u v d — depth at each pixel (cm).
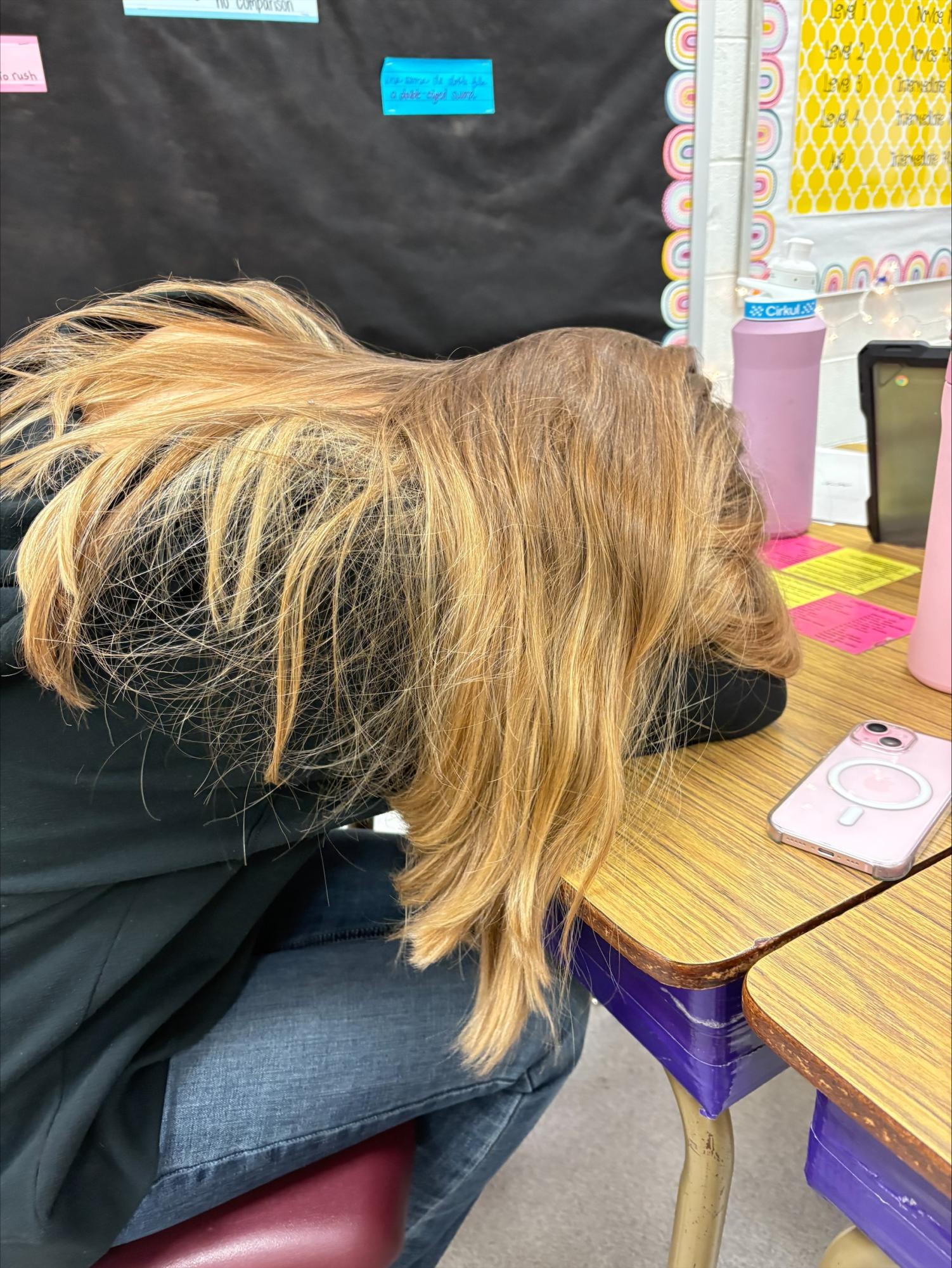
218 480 39
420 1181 59
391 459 42
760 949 39
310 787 46
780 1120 97
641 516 44
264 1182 50
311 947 66
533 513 42
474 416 44
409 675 43
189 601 39
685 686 50
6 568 39
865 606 75
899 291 136
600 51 109
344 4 96
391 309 111
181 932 50
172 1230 48
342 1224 48
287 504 39
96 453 42
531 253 115
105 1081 44
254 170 99
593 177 115
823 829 46
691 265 124
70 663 37
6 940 42
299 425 42
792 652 55
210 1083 52
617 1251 86
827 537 93
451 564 41
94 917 43
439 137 105
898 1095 31
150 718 40
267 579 39
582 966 52
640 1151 96
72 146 92
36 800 40
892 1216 35
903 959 37
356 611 41
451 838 46
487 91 106
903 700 60
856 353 136
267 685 40
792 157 122
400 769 46
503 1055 51
